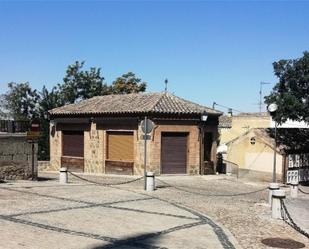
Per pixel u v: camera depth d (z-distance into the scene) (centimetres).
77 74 5019
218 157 3369
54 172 3309
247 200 1948
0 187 1964
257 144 3175
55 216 1340
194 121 2992
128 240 1085
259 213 1548
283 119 2969
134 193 1944
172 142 2948
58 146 3419
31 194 1780
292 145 3177
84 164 3241
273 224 1361
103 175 2961
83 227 1206
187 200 1809
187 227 1262
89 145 3206
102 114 3088
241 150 3256
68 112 3294
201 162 3034
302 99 3012
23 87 4894
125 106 3069
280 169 3078
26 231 1128
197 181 2717
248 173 3203
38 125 2412
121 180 2602
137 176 2895
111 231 1173
